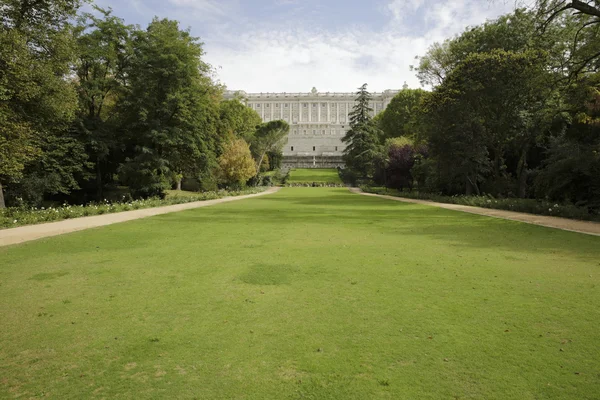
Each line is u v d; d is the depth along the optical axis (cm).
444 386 368
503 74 2914
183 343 463
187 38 3647
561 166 2234
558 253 988
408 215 2047
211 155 3953
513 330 497
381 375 389
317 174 10112
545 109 2884
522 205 2236
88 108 3491
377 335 485
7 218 1706
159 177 3400
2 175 2656
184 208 2592
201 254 990
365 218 1889
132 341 469
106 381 380
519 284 706
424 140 4238
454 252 1007
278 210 2400
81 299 631
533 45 2955
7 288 693
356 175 8512
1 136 1962
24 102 2238
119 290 680
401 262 890
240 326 515
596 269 816
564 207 1958
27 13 2258
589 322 521
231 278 756
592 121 2267
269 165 9756
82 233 1378
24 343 465
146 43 3466
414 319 537
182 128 3519
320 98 15762
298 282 726
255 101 15762
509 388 364
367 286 698
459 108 3148
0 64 1911
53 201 3550
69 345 460
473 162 3341
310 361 418
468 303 602
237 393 358
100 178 3659
